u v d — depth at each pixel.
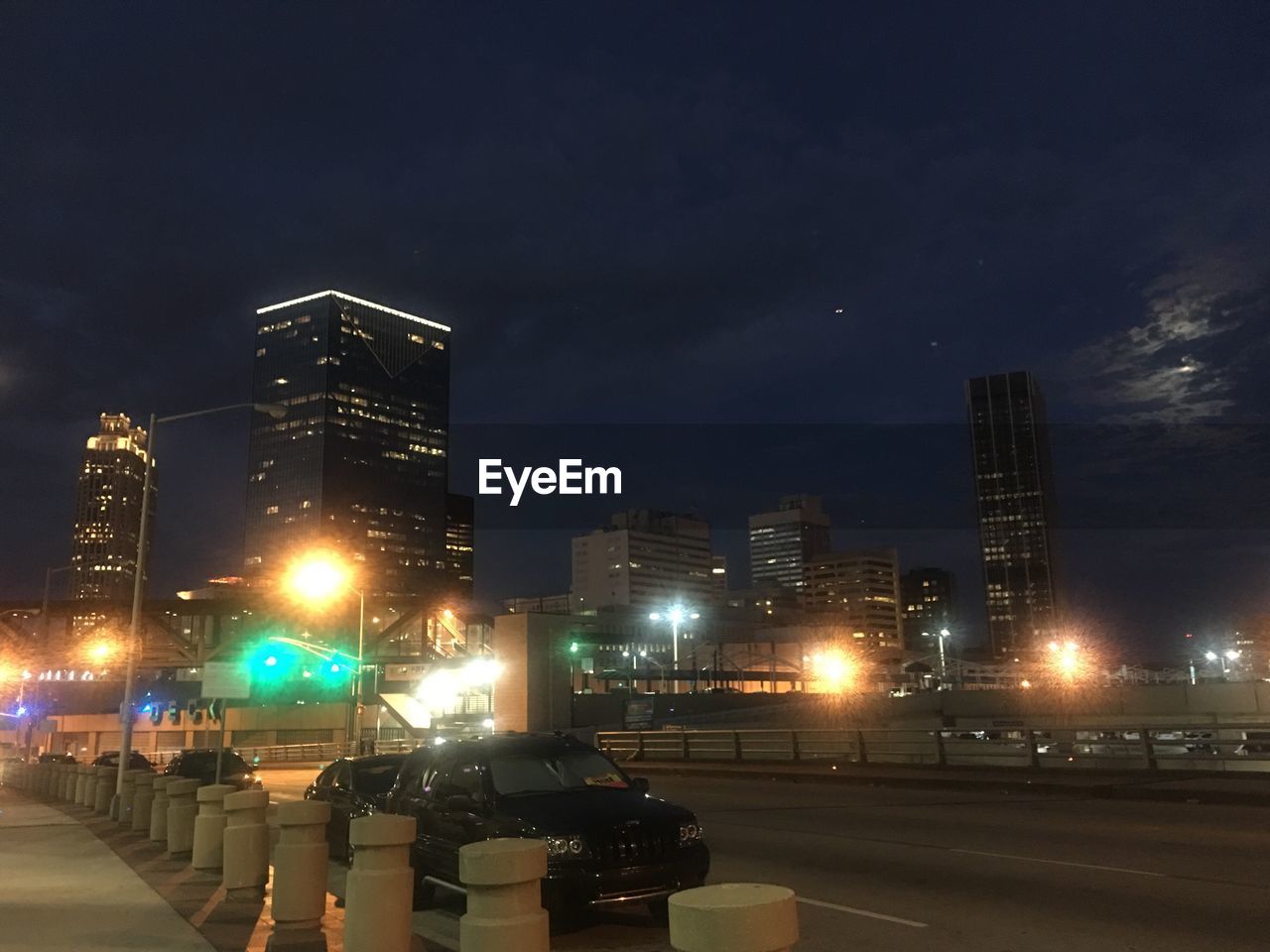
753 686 123.81
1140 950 8.39
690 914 3.62
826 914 10.12
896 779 25.69
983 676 145.88
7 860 14.30
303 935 8.85
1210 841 14.24
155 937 8.84
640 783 10.80
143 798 17.98
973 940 8.89
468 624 102.69
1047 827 16.23
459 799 10.13
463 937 5.57
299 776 44.34
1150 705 56.22
